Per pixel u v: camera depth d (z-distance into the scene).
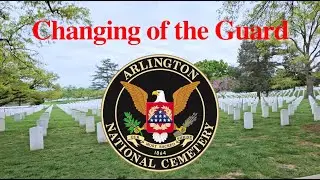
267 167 6.60
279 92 46.84
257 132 11.01
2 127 13.97
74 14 12.23
